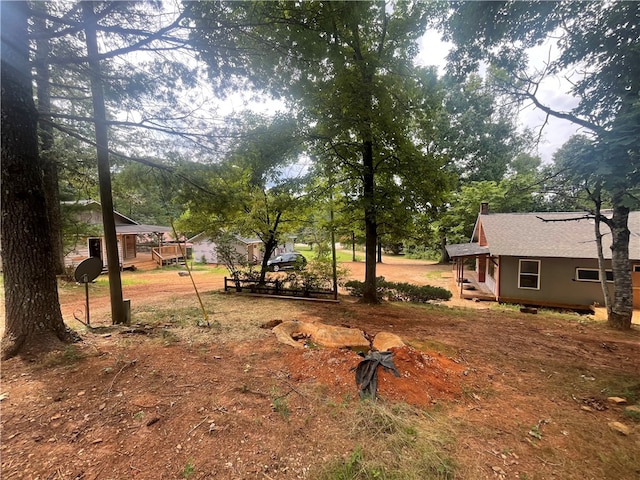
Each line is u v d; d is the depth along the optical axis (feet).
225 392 9.88
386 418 8.50
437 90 24.62
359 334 15.90
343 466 6.80
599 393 10.80
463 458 7.19
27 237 12.60
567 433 8.38
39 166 13.35
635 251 34.12
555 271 38.96
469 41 18.48
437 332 18.47
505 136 64.75
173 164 19.39
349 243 40.98
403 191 27.50
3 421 7.94
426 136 28.84
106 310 23.90
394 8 25.57
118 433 7.70
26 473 6.30
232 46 14.25
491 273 47.96
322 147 27.91
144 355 12.60
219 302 27.30
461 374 11.99
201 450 7.24
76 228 41.68
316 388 10.32
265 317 20.97
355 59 25.00
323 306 26.48
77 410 8.59
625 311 21.49
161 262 71.31
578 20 15.78
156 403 9.07
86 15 12.25
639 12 12.94
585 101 16.81
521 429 8.52
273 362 12.48
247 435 7.84
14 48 11.80
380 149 27.09
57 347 12.62
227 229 35.29
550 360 14.03
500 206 70.79
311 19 14.97
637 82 13.05
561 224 43.01
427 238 30.55
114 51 13.41
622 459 7.36
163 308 23.65
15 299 12.43
